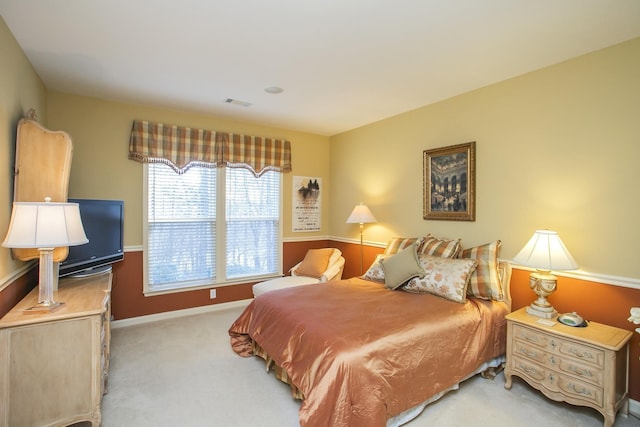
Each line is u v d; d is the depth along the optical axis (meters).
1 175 1.96
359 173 4.50
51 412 1.79
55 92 3.19
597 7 1.83
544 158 2.62
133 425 1.98
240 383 2.46
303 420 1.76
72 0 1.79
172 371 2.62
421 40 2.21
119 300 3.55
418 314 2.30
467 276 2.64
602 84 2.31
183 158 3.85
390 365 1.88
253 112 3.87
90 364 1.88
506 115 2.87
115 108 3.50
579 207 2.43
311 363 1.92
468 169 3.13
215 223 4.15
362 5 1.83
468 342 2.32
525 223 2.74
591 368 1.98
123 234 3.34
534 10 1.86
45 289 1.95
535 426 1.98
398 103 3.51
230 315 3.96
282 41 2.24
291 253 4.77
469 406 2.17
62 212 1.92
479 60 2.51
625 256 2.22
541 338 2.21
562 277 2.52
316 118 4.10
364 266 4.41
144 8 1.87
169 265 3.88
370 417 1.70
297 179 4.79
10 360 1.70
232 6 1.84
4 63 1.99
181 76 2.83
